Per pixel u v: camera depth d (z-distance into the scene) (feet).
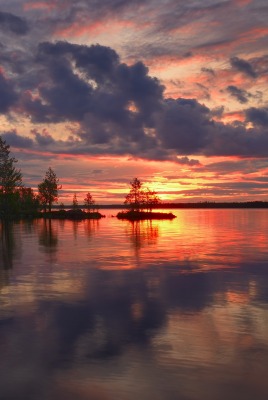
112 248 87.97
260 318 32.91
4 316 33.50
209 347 26.05
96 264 63.16
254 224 213.46
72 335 28.60
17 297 40.29
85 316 33.45
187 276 52.31
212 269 58.54
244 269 58.59
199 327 30.37
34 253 78.23
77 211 366.84
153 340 27.50
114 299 39.42
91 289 44.19
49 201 368.27
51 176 369.71
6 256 73.61
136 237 121.70
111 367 22.86
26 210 375.25
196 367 22.82
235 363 23.43
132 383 20.83
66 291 43.24
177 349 25.76
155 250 84.07
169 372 22.20
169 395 19.52
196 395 19.52
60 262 65.46
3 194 254.06
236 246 92.73
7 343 26.94
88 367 22.91
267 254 76.74
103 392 19.90
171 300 39.17
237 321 32.07
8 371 22.43
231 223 227.81
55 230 159.33
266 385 20.58
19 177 258.78
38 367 22.90
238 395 19.49
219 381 21.03
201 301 38.73
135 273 54.70
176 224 218.79
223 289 44.47
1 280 49.42
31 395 19.60
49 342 27.09
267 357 24.38
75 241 106.42
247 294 41.88
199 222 245.45
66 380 21.22
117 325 30.89
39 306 36.76
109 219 321.32
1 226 194.80
